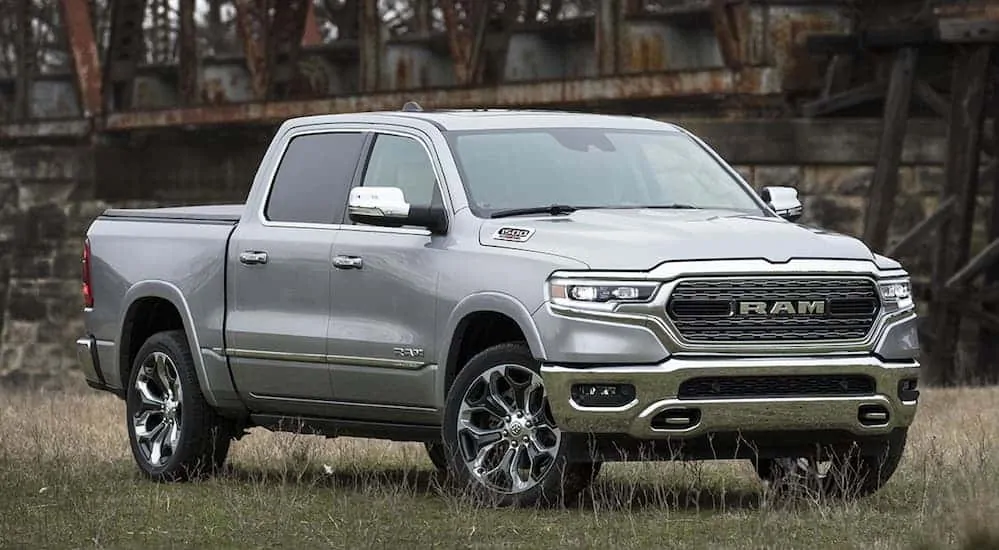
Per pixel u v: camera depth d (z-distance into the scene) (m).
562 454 13.07
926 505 12.59
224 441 16.22
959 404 23.19
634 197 14.60
